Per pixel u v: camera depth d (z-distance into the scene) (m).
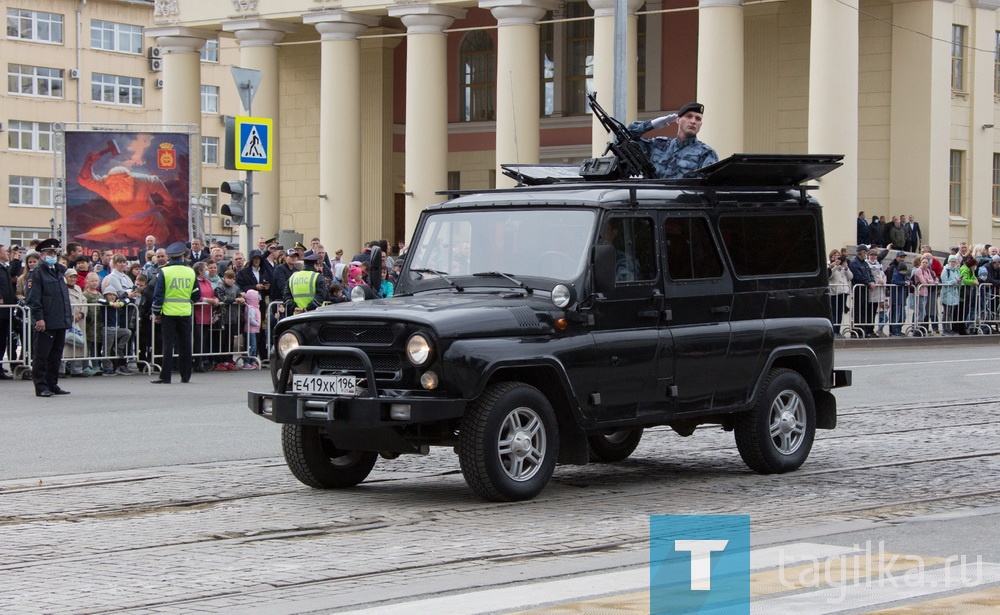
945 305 44.03
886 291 42.44
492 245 14.68
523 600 9.44
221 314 32.22
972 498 14.28
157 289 28.52
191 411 22.94
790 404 16.16
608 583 10.01
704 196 15.34
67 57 94.81
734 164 15.17
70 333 30.12
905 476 15.85
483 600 9.45
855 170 46.69
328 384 13.45
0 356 29.42
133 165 42.28
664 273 14.76
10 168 92.00
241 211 30.06
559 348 13.76
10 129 92.12
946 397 25.50
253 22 58.91
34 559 11.18
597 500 14.09
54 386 25.89
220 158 103.56
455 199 15.43
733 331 15.34
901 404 24.16
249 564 10.89
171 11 61.53
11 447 18.31
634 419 14.45
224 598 9.70
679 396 14.82
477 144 64.25
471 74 64.56
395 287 15.12
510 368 13.73
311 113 67.44
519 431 13.67
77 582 10.29
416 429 13.84
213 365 32.44
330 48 56.84
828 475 15.95
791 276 16.14
